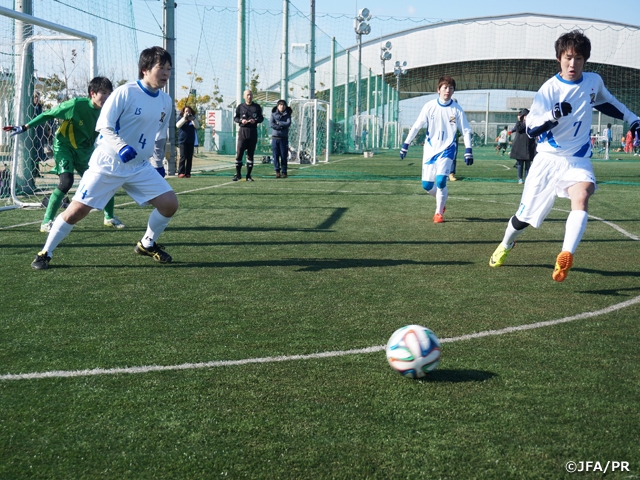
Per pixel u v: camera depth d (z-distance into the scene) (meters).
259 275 4.94
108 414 2.46
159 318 3.75
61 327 3.55
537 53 52.66
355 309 3.98
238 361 3.04
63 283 4.61
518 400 2.62
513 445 2.24
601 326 3.68
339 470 2.07
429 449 2.21
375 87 36.38
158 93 4.95
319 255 5.80
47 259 5.10
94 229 7.10
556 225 8.00
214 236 6.78
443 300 4.23
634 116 4.66
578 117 4.62
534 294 4.43
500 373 2.92
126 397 2.62
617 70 50.72
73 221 5.07
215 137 29.52
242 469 2.08
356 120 33.53
